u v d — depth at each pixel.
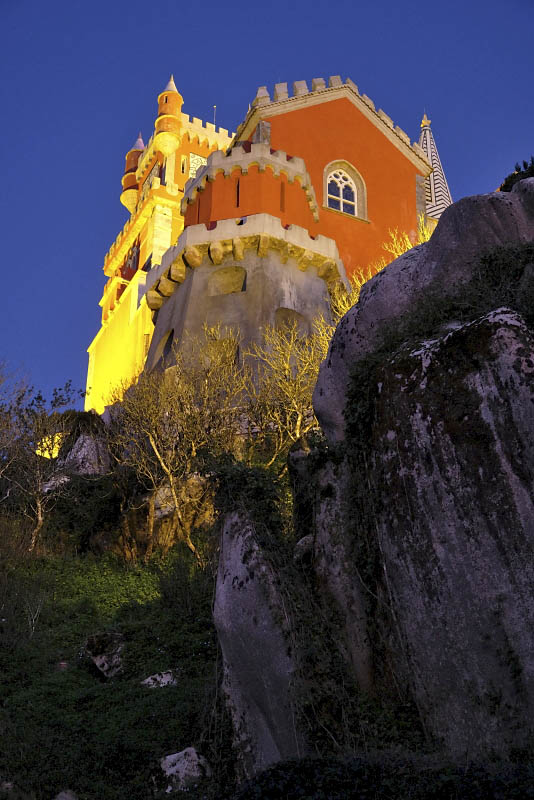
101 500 22.25
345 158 35.59
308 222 31.83
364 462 9.22
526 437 7.29
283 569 9.45
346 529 9.44
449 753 6.97
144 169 53.50
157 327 31.52
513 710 6.81
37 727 10.99
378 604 8.78
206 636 13.94
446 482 7.75
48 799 9.34
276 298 28.52
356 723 8.02
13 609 15.70
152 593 16.91
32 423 23.48
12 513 21.98
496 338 7.82
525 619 6.89
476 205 10.44
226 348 27.48
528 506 7.10
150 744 10.34
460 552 7.47
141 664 13.21
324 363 12.02
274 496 10.34
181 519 18.81
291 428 21.62
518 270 9.30
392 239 35.16
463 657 7.28
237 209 30.67
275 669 8.70
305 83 36.03
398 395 8.51
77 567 19.12
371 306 11.34
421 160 38.31
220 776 9.20
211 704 10.30
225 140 52.31
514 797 5.19
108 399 41.09
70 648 14.36
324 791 6.18
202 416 21.23
